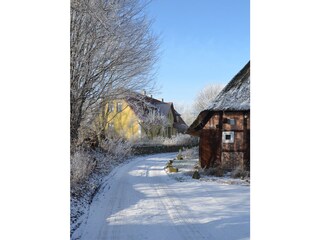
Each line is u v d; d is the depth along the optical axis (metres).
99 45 12.54
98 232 6.24
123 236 6.02
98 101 14.47
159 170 16.27
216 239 5.84
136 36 14.08
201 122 15.19
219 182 12.27
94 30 11.98
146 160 21.75
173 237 5.98
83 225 6.59
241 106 14.22
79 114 12.91
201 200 9.19
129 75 14.53
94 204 8.55
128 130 29.92
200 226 6.65
